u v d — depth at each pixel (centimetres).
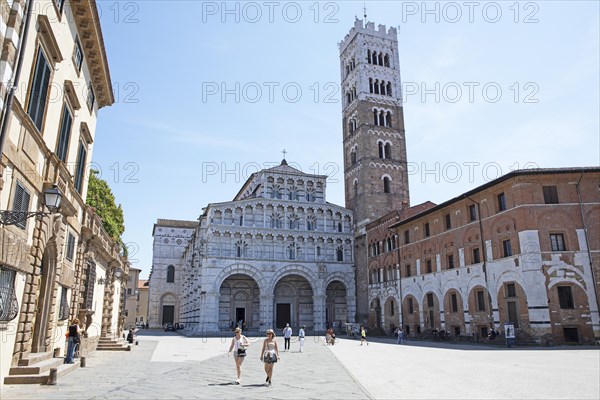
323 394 1681
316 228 8038
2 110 1339
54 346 2214
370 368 2586
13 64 1415
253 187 8962
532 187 4319
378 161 8444
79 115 2420
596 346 3784
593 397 1561
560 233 4203
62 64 2014
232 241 7300
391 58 9406
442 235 5544
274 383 1983
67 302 2472
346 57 9862
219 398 1573
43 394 1505
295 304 7819
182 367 2584
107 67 2741
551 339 3919
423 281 5884
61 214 2066
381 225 7200
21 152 1548
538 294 4041
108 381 1898
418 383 1958
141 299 12481
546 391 1688
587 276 4062
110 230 5278
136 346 4344
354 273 7988
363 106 8750
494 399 1552
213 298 6931
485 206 4806
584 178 4303
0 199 1402
